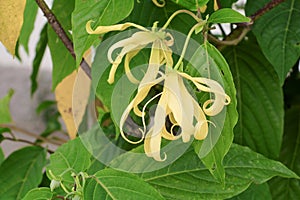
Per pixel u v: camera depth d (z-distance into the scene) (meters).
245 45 0.87
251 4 0.79
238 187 0.71
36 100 2.24
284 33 0.79
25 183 0.96
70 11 0.88
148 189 0.64
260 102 0.85
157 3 0.69
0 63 2.35
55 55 0.94
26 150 0.99
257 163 0.72
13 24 0.71
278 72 0.78
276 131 0.84
